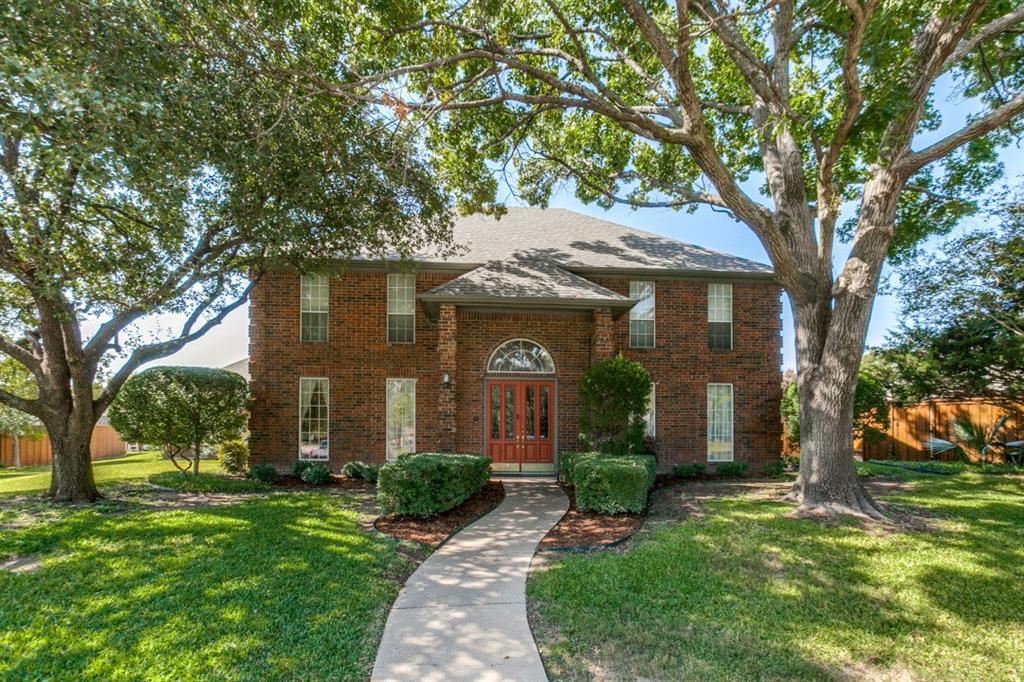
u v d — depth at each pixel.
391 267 13.18
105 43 5.77
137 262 8.52
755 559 5.99
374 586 5.33
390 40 8.97
